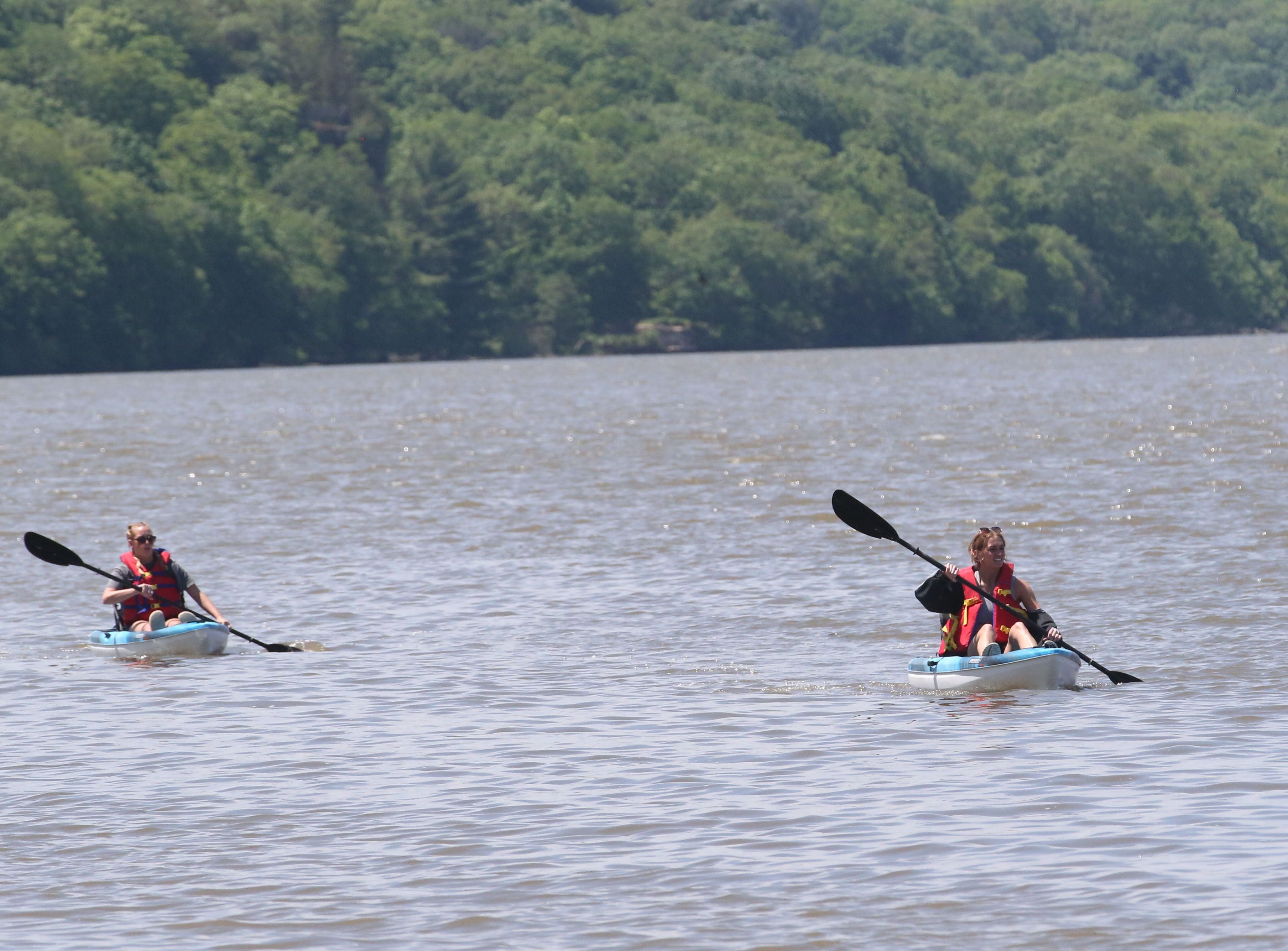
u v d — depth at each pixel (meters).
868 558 81.31
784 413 197.75
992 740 44.88
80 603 74.44
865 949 30.12
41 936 31.47
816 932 30.91
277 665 58.75
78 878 34.72
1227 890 32.12
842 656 58.38
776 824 37.34
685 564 80.50
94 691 54.62
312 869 34.97
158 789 41.47
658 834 36.88
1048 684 51.66
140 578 63.25
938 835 36.12
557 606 70.06
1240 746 43.03
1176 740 43.97
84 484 126.75
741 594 71.75
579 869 34.59
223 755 44.94
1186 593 68.12
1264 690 50.19
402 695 52.88
